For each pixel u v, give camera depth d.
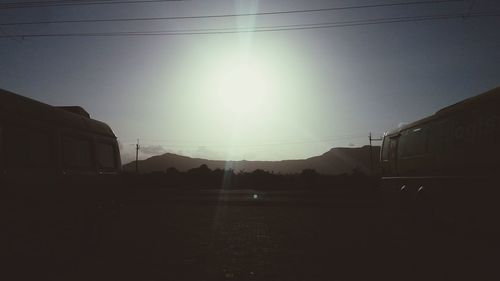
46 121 11.72
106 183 15.01
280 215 22.23
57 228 12.36
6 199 9.98
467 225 14.30
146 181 69.31
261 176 81.00
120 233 15.02
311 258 10.58
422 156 17.64
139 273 8.95
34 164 11.05
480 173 13.37
